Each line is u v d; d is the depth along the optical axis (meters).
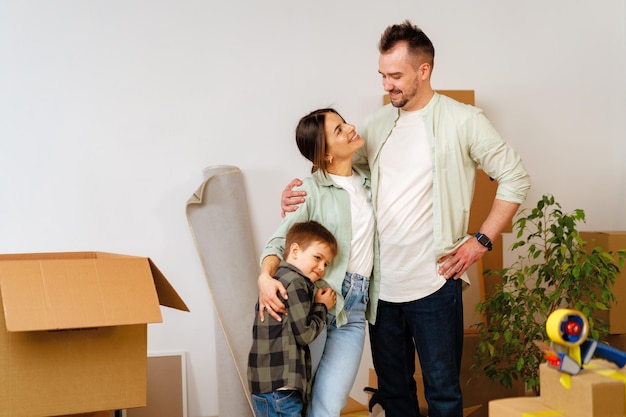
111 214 3.83
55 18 3.76
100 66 3.81
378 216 2.75
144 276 2.48
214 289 3.78
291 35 4.01
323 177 2.64
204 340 3.91
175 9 3.88
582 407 1.62
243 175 3.96
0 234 3.72
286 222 2.62
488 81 4.29
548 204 3.49
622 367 1.70
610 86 4.48
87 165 3.80
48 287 2.32
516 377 3.43
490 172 2.74
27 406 2.30
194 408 3.90
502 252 3.97
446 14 4.21
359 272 2.65
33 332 2.32
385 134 2.79
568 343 1.65
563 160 4.41
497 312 3.53
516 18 4.32
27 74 3.74
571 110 4.42
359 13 4.09
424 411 3.40
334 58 4.06
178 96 3.89
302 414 2.50
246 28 3.96
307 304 2.43
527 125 4.35
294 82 4.02
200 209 3.82
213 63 3.93
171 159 3.89
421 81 2.69
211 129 3.93
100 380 2.40
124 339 2.44
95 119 3.81
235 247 3.81
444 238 2.68
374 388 3.49
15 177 3.73
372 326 2.86
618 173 4.51
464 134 2.68
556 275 3.43
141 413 3.81
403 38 2.65
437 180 2.67
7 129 3.72
